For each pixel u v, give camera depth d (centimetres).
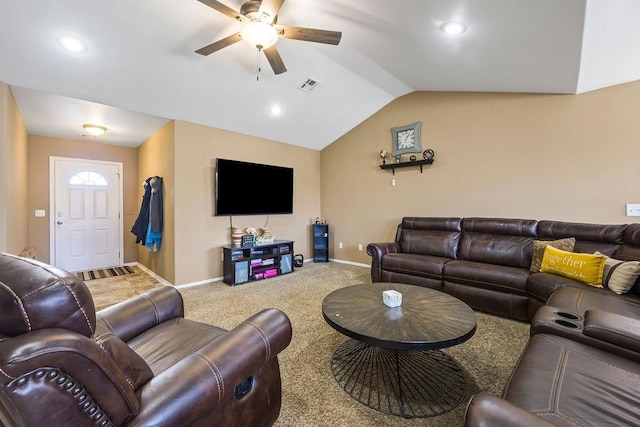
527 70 269
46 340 62
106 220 505
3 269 75
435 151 416
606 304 177
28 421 60
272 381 129
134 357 91
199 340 139
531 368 109
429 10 198
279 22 249
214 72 309
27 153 420
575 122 310
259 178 458
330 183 554
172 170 377
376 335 151
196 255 393
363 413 150
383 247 376
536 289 249
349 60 324
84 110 341
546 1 167
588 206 304
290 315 280
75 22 221
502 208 360
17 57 243
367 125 493
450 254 356
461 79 328
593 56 239
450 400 159
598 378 102
